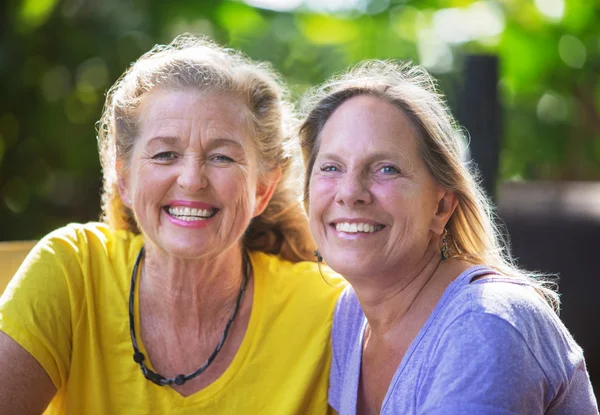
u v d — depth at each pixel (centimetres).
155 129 214
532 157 561
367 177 194
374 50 517
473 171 254
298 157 239
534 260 390
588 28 527
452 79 350
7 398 208
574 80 548
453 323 182
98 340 224
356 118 196
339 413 221
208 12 537
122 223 242
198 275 221
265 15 540
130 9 562
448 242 207
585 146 571
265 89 230
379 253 194
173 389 224
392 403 191
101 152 247
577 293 384
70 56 555
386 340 204
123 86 228
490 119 338
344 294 232
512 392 169
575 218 392
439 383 176
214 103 216
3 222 577
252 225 247
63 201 594
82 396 221
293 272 241
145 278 228
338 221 196
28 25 547
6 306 213
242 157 219
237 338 229
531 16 525
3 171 573
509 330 174
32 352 210
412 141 194
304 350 229
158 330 227
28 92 563
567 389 183
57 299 218
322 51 529
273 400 226
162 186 214
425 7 531
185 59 222
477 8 533
